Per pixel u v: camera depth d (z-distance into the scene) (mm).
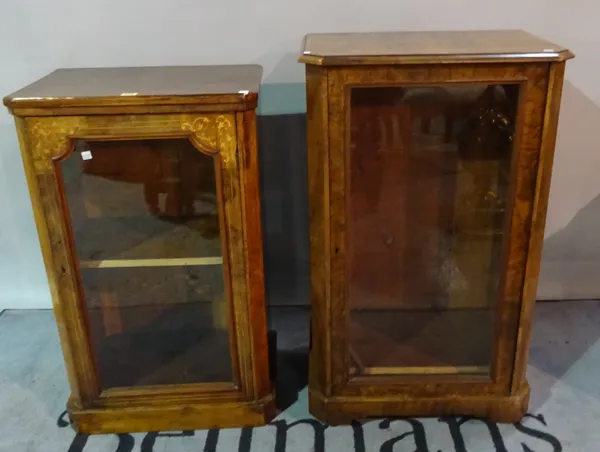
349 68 1028
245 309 1222
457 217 1263
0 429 1316
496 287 1248
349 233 1186
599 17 1465
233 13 1470
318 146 1091
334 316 1232
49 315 1745
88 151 1131
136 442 1278
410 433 1281
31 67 1519
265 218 1673
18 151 1607
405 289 1334
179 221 1210
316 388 1323
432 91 1102
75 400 1294
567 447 1233
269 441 1271
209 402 1301
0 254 1726
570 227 1686
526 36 1259
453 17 1475
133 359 1352
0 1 1448
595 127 1571
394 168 1215
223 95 1037
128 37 1491
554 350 1533
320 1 1459
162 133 1072
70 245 1161
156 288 1292
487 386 1291
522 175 1109
